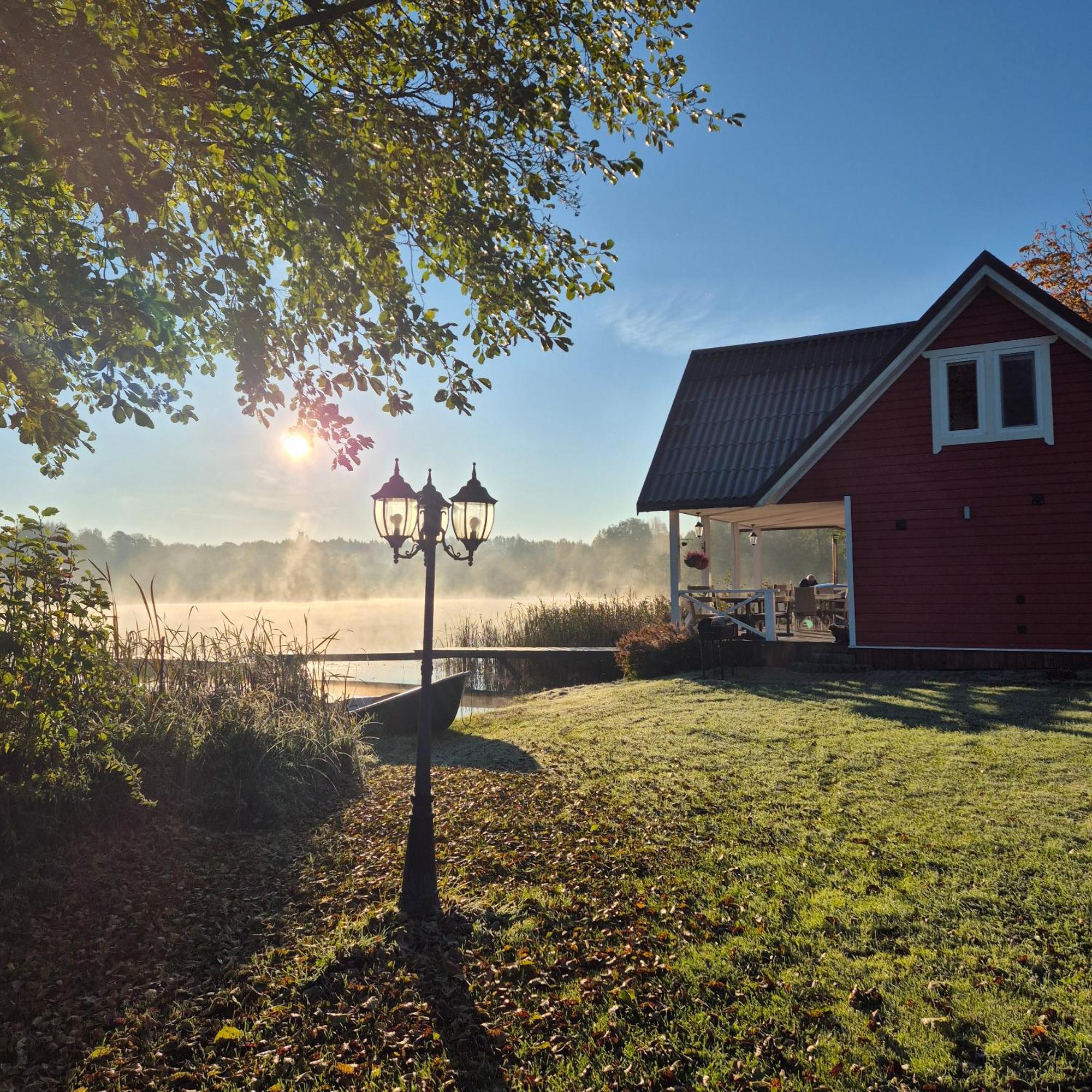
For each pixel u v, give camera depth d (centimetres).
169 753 810
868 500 1495
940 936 472
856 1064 370
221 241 687
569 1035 416
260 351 639
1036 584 1370
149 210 512
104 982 498
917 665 1442
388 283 732
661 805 754
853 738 935
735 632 1697
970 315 1417
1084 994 405
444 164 725
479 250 705
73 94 485
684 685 1428
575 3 711
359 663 2505
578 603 2594
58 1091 400
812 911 514
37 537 633
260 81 530
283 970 505
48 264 479
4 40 462
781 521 2153
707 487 1689
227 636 1227
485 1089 383
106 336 492
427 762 591
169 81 557
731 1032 405
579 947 500
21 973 494
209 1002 475
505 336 787
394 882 633
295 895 632
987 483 1408
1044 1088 346
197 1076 408
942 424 1441
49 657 629
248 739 877
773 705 1180
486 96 692
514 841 704
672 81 786
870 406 1496
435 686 1376
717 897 549
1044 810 652
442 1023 437
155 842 691
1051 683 1256
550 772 935
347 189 605
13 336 536
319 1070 405
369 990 472
